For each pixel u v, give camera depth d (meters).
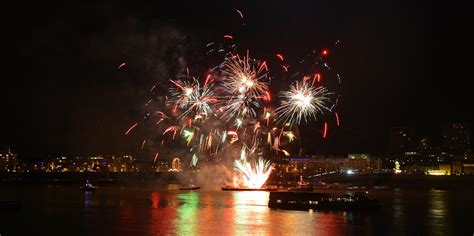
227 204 150.25
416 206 145.50
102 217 117.81
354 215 119.94
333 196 133.12
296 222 106.69
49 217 118.12
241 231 95.06
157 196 192.50
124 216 119.44
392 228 98.94
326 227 99.62
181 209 135.88
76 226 103.06
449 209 136.38
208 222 107.38
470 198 182.00
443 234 92.88
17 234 94.38
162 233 93.44
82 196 193.62
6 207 135.00
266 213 123.62
